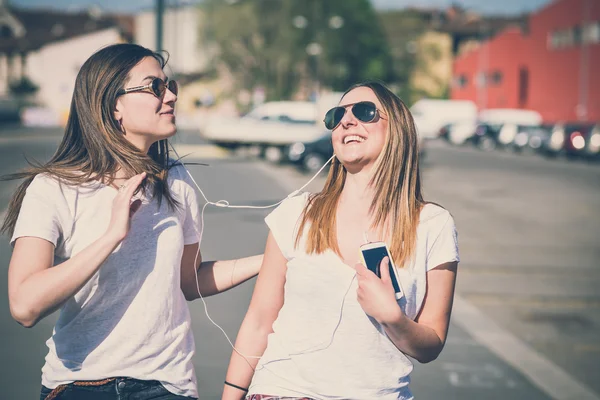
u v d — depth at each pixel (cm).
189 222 267
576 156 3625
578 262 1112
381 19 8125
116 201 227
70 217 239
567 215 1662
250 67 6581
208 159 2948
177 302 253
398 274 238
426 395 528
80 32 8038
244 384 262
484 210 1708
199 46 6644
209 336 630
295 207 251
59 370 242
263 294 257
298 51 6550
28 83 7375
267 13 6544
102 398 241
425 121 5916
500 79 6569
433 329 240
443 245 243
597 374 599
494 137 4775
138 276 244
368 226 244
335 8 6744
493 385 557
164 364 246
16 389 493
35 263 228
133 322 243
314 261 240
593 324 772
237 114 6347
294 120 2989
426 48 8281
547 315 805
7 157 2480
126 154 246
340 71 6706
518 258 1126
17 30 7962
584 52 5159
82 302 240
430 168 3008
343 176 252
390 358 236
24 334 627
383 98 250
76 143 251
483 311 812
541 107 5744
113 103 252
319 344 236
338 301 235
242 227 1270
